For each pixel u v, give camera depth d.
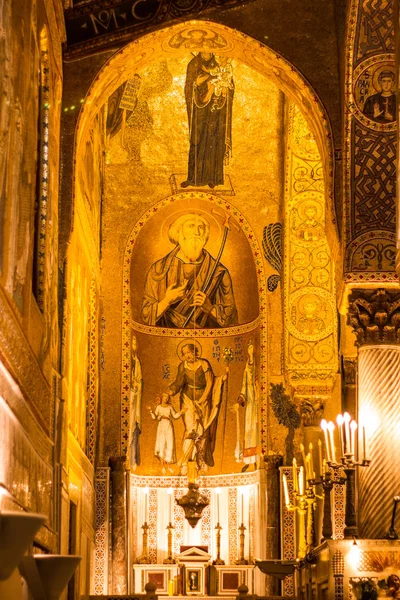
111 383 21.02
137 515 21.23
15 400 9.31
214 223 22.02
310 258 20.55
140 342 21.97
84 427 19.11
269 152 21.64
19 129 9.82
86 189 18.53
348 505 11.51
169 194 21.88
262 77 20.98
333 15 14.33
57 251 13.22
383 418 12.92
